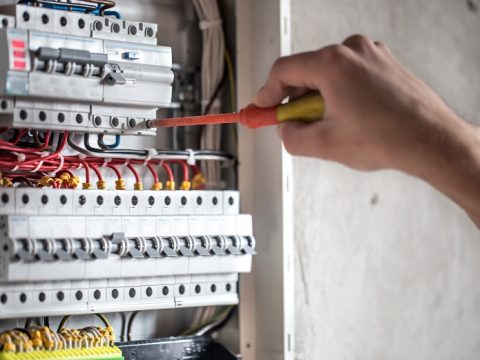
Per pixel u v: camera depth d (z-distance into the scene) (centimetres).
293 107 73
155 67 114
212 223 122
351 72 66
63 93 104
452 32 187
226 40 147
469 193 68
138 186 121
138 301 114
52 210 106
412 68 176
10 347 100
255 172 143
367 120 64
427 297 176
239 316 140
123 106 113
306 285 149
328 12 156
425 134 65
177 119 113
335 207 156
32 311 104
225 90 148
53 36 104
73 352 104
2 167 109
